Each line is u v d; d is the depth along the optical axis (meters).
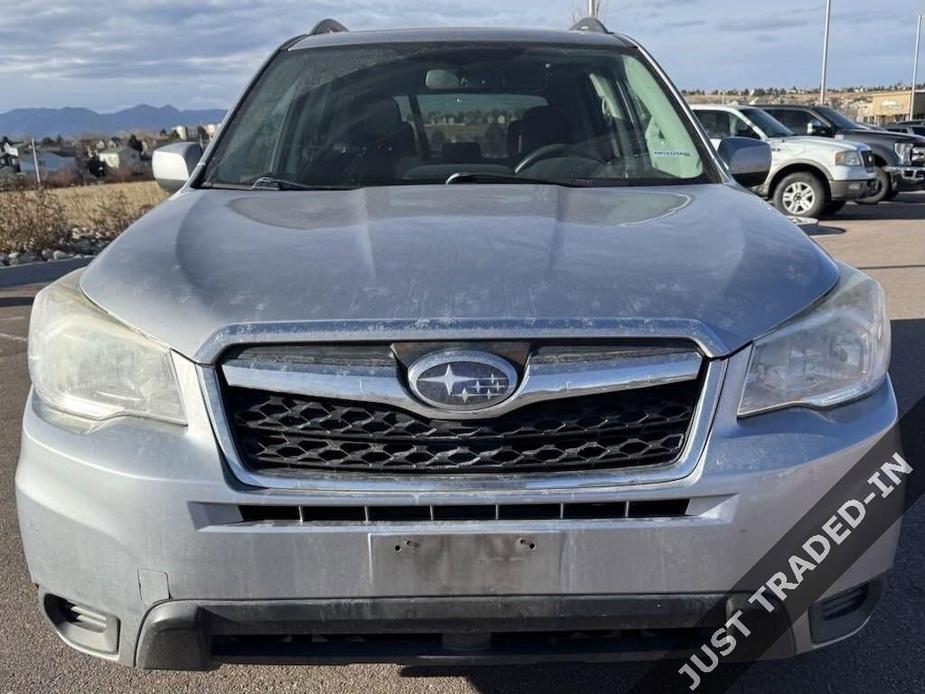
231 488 1.80
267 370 1.83
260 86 3.39
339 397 1.82
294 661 1.88
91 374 1.95
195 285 1.98
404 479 1.82
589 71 3.43
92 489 1.87
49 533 1.93
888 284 8.00
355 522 1.81
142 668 1.90
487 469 1.83
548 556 1.80
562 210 2.48
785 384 1.91
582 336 1.82
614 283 1.93
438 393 1.80
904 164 16.14
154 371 1.88
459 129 3.21
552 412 1.84
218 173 3.06
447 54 3.47
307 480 1.82
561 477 1.82
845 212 14.80
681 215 2.45
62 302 2.07
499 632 1.86
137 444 1.85
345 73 3.41
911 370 5.26
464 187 2.83
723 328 1.86
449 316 1.83
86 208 13.17
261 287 1.94
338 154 3.12
